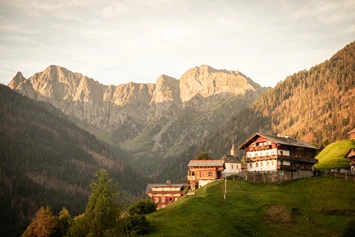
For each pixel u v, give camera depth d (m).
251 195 132.50
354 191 130.00
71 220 134.50
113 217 103.12
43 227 126.06
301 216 121.06
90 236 96.88
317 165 178.88
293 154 157.50
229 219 118.88
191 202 127.31
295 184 139.88
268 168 153.62
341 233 109.75
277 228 116.19
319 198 129.12
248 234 113.31
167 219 117.62
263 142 158.62
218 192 134.75
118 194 108.44
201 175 167.88
